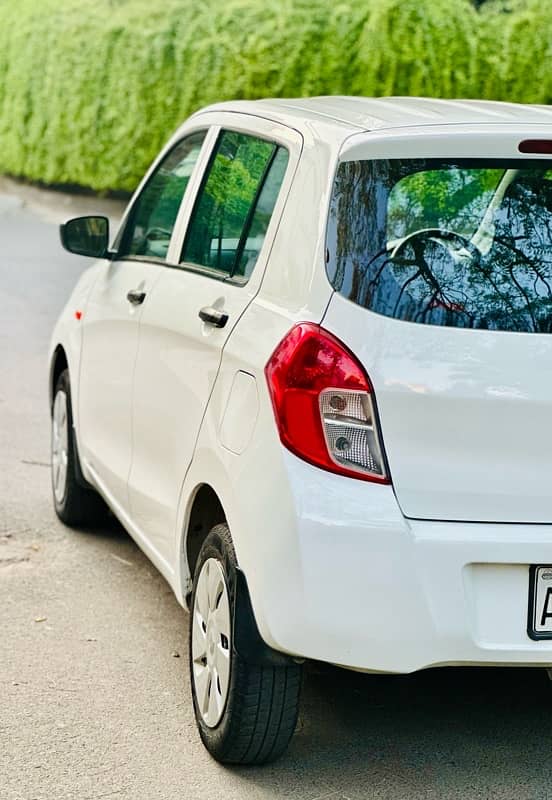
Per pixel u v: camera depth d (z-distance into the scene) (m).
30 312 13.86
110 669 5.50
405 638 4.10
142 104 21.36
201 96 20.84
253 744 4.51
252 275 4.75
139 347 5.72
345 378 4.14
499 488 4.18
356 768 4.70
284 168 4.79
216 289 5.02
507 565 4.17
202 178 5.64
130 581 6.55
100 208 22.33
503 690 5.46
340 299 4.23
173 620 6.08
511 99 19.75
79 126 22.27
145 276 5.92
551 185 4.41
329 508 4.11
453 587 4.11
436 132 4.37
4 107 24.23
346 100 5.39
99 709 5.11
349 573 4.09
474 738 4.98
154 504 5.41
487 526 4.18
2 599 6.24
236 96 20.58
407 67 19.75
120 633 5.89
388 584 4.09
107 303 6.35
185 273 5.45
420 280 4.23
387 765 4.73
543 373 4.19
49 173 23.08
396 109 4.91
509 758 4.82
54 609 6.14
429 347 4.16
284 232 4.60
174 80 21.08
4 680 5.34
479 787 4.59
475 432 4.16
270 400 4.26
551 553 4.16
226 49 20.58
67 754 4.73
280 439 4.20
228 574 4.49
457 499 4.16
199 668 4.80
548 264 4.31
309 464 4.16
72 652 5.65
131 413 5.79
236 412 4.49
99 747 4.79
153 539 5.49
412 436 4.14
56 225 20.59
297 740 4.91
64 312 7.32
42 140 23.16
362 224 4.30
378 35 19.72
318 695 5.33
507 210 4.36
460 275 4.25
